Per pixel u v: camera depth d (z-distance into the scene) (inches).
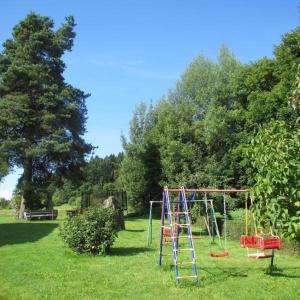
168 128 1635.1
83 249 658.8
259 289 460.1
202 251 753.6
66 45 1720.0
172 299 419.8
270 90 1491.1
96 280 494.6
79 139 1705.2
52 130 1620.3
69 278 502.6
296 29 1382.9
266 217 327.9
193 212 1027.9
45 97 1624.0
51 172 1777.8
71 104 1651.1
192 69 1699.1
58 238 891.4
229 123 1553.9
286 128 340.2
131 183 1878.7
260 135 346.3
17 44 1683.1
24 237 927.7
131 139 1946.4
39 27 1701.5
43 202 1792.6
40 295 427.5
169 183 1547.7
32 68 1611.7
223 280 504.4
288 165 307.9
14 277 506.6
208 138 1505.9
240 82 1563.7
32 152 1555.1
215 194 1169.4
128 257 654.5
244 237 585.9
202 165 1523.1
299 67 323.3
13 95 1620.3
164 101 1836.9
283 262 638.5
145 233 1035.9
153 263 604.1
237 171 1509.6
